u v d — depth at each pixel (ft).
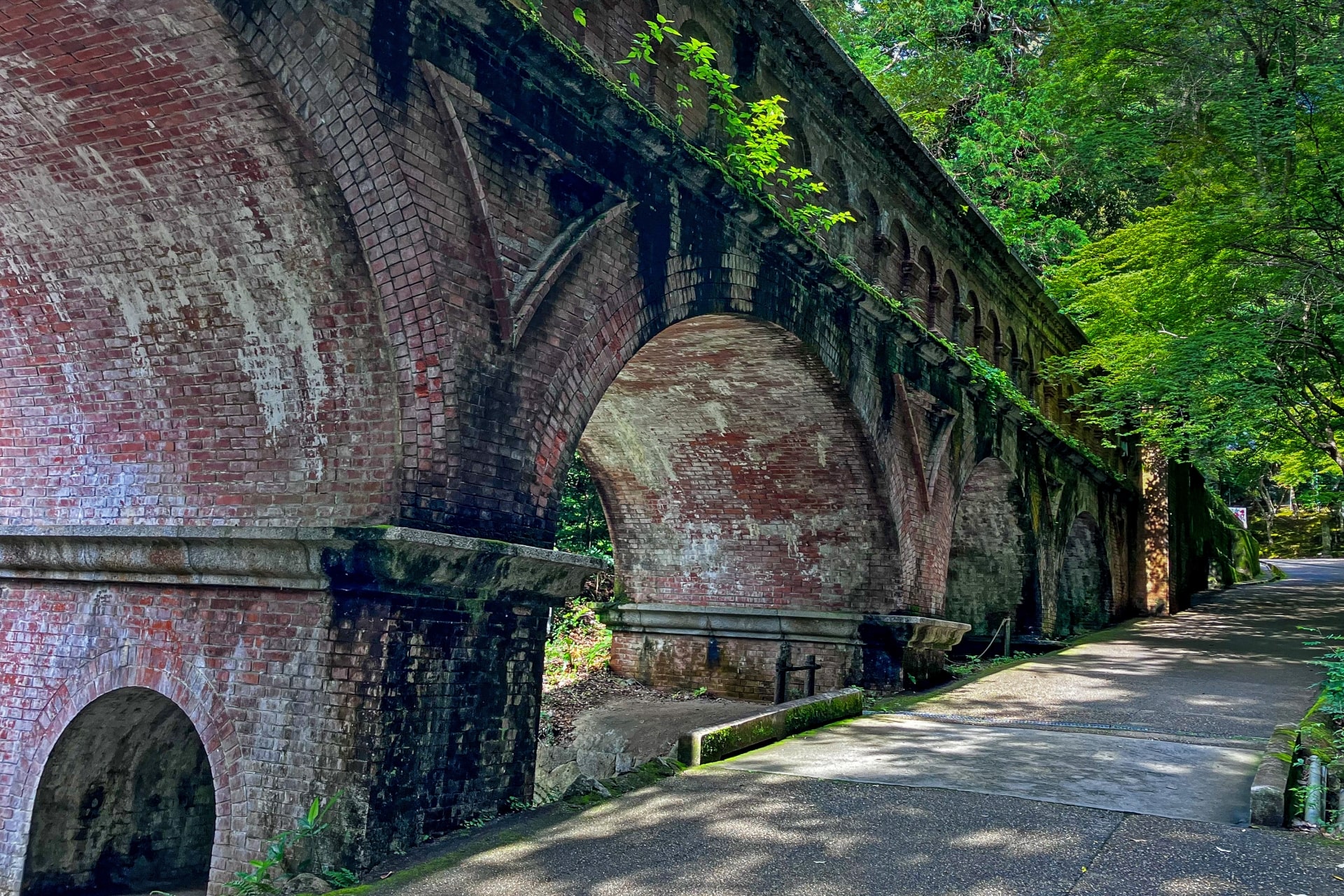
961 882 15.48
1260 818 18.25
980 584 58.29
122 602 22.94
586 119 23.54
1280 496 179.42
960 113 93.25
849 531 41.45
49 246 22.30
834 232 37.22
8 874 22.94
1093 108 43.45
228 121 18.66
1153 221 45.55
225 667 21.12
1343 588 92.27
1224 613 74.02
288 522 21.39
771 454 40.73
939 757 24.20
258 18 17.28
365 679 19.24
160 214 20.74
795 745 25.84
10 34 17.92
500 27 20.72
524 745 21.76
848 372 36.91
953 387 46.21
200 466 22.95
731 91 28.86
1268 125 36.96
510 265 21.40
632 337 24.93
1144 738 27.02
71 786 23.86
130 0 16.81
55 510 24.71
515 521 21.44
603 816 19.45
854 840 17.58
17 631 24.22
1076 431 68.95
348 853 18.28
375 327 20.22
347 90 18.42
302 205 19.48
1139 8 38.91
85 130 19.60
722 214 29.04
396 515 19.58
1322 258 40.86
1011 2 86.53
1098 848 16.92
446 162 20.16
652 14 27.81
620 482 45.32
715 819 18.99
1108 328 52.65
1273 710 31.89
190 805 26.48
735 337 33.27
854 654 40.75
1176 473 82.69
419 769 19.43
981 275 51.75
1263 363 43.68
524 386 21.68
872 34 93.86
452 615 20.40
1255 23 38.50
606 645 49.67
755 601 43.75
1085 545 72.33
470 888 16.03
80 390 24.14
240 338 21.71
